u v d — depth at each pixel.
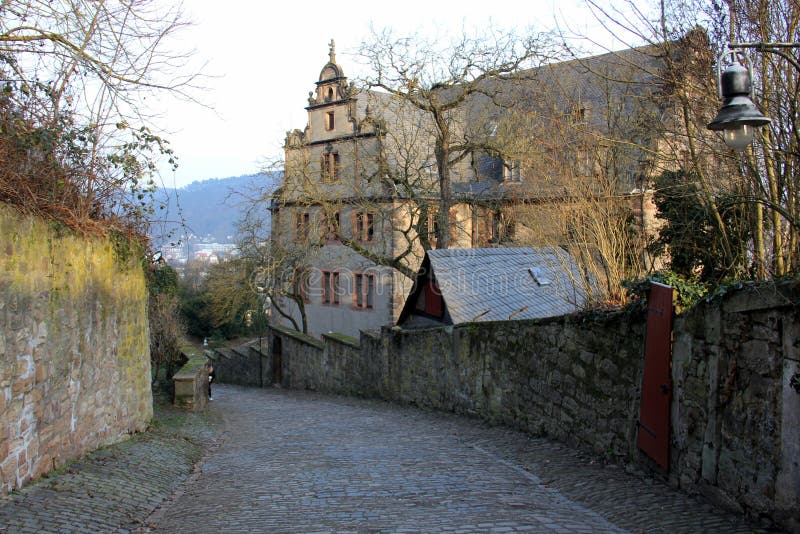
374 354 19.78
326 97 36.81
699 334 6.44
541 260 19.22
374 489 7.39
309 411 17.89
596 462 8.55
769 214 8.30
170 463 8.71
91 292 8.41
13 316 6.20
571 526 5.73
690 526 5.57
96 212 9.03
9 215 6.18
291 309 41.25
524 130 23.41
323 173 29.23
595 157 13.05
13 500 5.84
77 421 7.84
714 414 6.14
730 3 7.31
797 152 6.48
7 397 6.05
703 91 7.68
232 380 34.44
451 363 14.78
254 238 31.42
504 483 7.70
